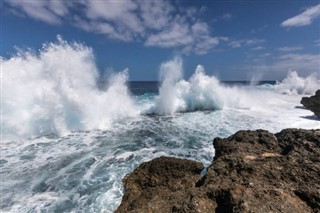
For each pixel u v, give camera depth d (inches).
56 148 406.9
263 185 182.1
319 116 637.9
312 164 201.8
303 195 167.9
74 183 286.2
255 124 558.3
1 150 397.7
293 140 264.2
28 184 286.4
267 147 276.8
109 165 335.0
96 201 248.2
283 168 204.1
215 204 176.6
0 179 298.4
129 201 223.3
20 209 238.7
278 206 156.6
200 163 265.4
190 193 188.5
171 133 493.0
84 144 426.9
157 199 198.1
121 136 474.9
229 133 487.5
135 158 358.0
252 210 152.5
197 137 462.6
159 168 255.8
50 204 246.2
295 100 1024.2
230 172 214.8
